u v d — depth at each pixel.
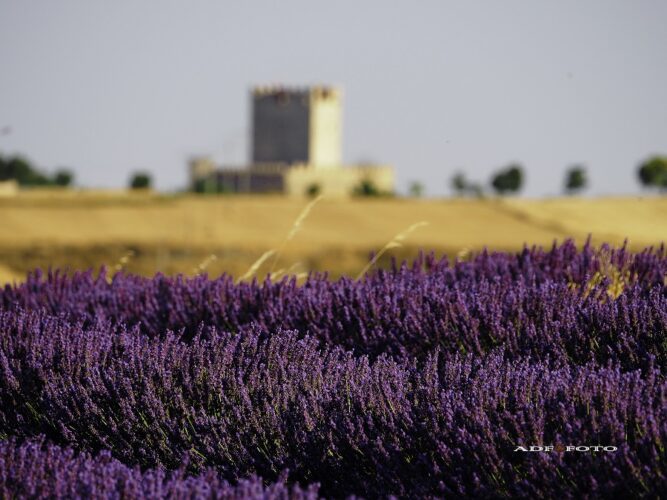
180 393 17.67
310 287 24.88
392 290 23.56
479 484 13.99
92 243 152.88
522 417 14.64
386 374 17.45
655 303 20.09
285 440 16.08
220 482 14.19
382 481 14.91
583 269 25.45
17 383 18.92
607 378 15.45
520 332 20.77
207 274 26.73
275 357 18.61
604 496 13.41
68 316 24.17
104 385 18.39
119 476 13.55
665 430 13.73
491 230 181.38
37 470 13.88
